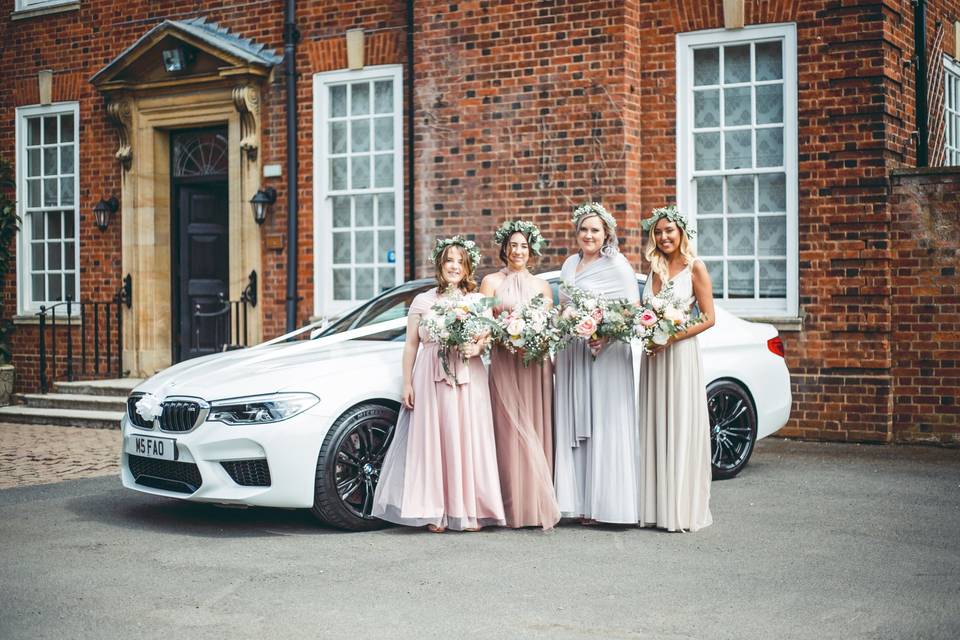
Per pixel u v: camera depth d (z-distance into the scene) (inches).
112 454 371.2
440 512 245.6
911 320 381.7
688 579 203.6
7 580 206.5
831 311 390.3
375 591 196.9
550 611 183.2
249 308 490.3
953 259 374.3
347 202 476.7
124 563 219.8
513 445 251.3
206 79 492.1
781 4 399.5
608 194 409.4
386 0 462.9
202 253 521.3
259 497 239.8
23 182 557.0
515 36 422.9
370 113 470.6
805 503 276.8
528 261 265.4
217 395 244.7
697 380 251.0
